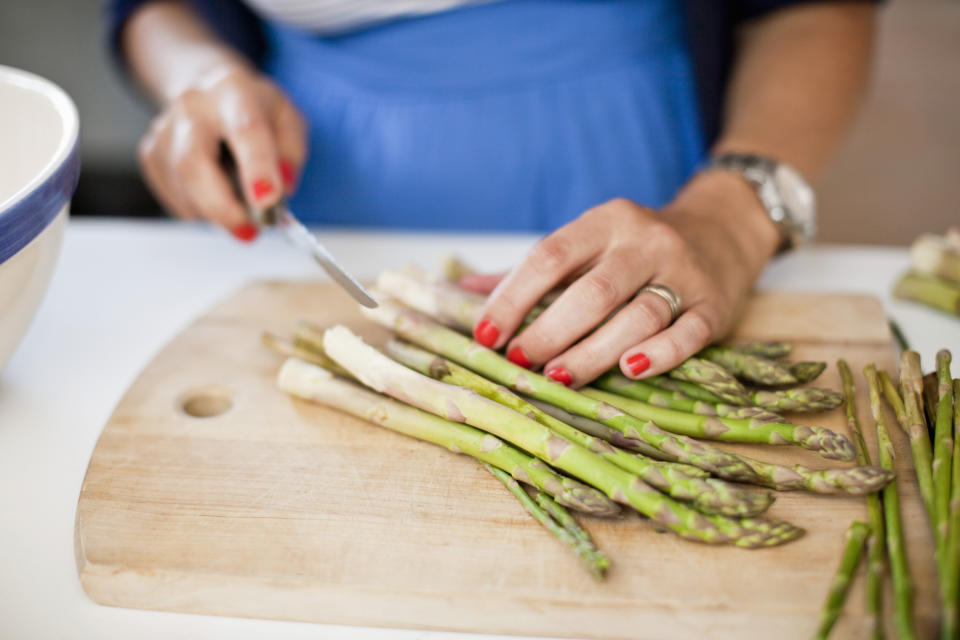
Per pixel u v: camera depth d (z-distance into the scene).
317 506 0.98
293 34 1.91
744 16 1.87
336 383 1.14
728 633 0.85
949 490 0.87
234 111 1.46
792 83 1.68
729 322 1.19
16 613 0.89
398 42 1.79
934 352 1.26
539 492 0.98
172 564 0.90
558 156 1.85
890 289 1.47
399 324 1.18
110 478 1.02
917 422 0.97
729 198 1.39
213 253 1.62
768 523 0.90
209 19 1.93
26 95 1.15
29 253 0.98
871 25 1.80
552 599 0.85
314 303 1.40
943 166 3.89
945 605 0.76
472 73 1.79
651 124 1.84
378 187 1.94
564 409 1.06
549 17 1.73
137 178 3.00
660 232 1.17
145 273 1.55
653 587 0.86
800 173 1.58
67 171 1.00
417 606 0.87
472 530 0.94
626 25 1.76
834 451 0.95
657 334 1.08
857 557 0.86
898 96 4.39
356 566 0.90
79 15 2.97
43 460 1.09
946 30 4.96
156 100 1.95
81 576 0.90
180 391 1.19
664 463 0.95
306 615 0.90
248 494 1.00
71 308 1.44
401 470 1.03
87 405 1.20
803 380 1.15
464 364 1.13
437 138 1.86
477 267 1.54
